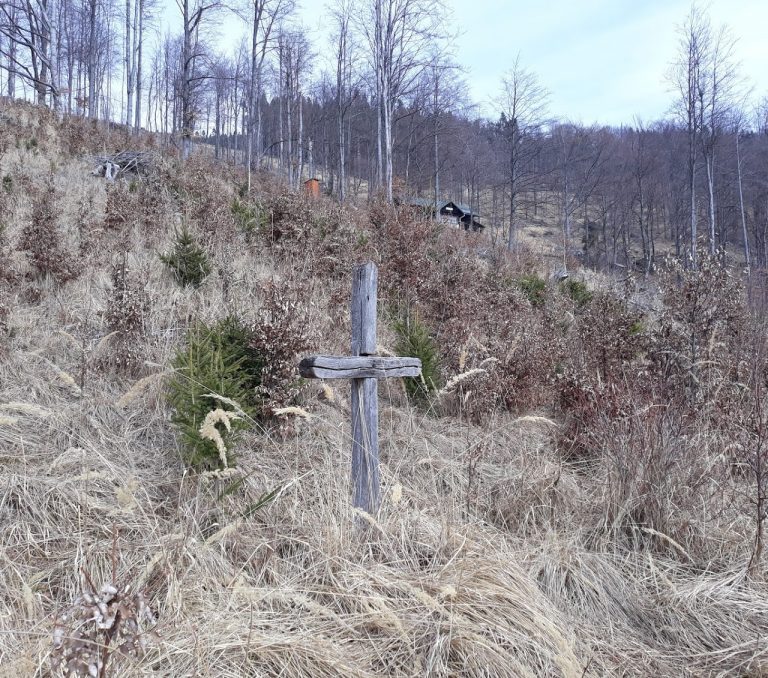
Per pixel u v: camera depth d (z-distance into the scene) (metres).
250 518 2.95
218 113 37.81
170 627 2.09
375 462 3.00
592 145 46.81
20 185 9.57
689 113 27.22
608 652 2.40
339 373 2.78
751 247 42.56
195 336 4.09
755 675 2.30
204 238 7.97
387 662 2.17
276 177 25.36
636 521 3.35
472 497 3.53
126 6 29.39
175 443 3.62
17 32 13.30
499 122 32.78
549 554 2.98
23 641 2.00
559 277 15.30
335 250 8.03
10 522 2.78
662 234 50.50
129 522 2.86
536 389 5.31
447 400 5.14
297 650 2.10
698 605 2.74
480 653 2.14
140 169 14.29
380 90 21.66
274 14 24.34
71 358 4.59
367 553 2.74
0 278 5.43
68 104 22.73
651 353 5.14
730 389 4.43
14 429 3.56
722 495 3.46
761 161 41.03
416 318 6.38
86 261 6.55
